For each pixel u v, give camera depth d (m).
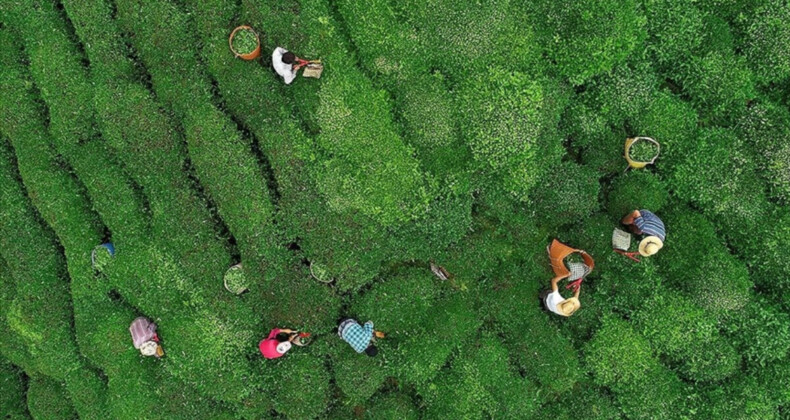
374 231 10.80
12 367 12.46
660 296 10.88
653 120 10.80
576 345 11.23
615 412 11.11
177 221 10.93
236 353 11.07
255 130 10.93
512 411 10.95
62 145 11.22
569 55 10.70
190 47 10.91
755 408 10.71
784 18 10.61
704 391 11.10
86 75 11.16
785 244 10.67
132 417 11.05
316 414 11.13
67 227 11.23
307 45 10.71
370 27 10.73
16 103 11.20
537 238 11.17
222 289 11.05
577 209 10.84
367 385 10.98
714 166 10.75
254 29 10.77
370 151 10.67
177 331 10.99
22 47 11.41
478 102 10.69
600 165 11.02
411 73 10.86
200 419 11.20
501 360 11.06
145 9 10.80
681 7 10.80
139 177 11.05
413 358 10.96
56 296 11.59
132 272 11.04
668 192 11.09
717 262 10.74
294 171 10.73
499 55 10.80
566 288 10.95
